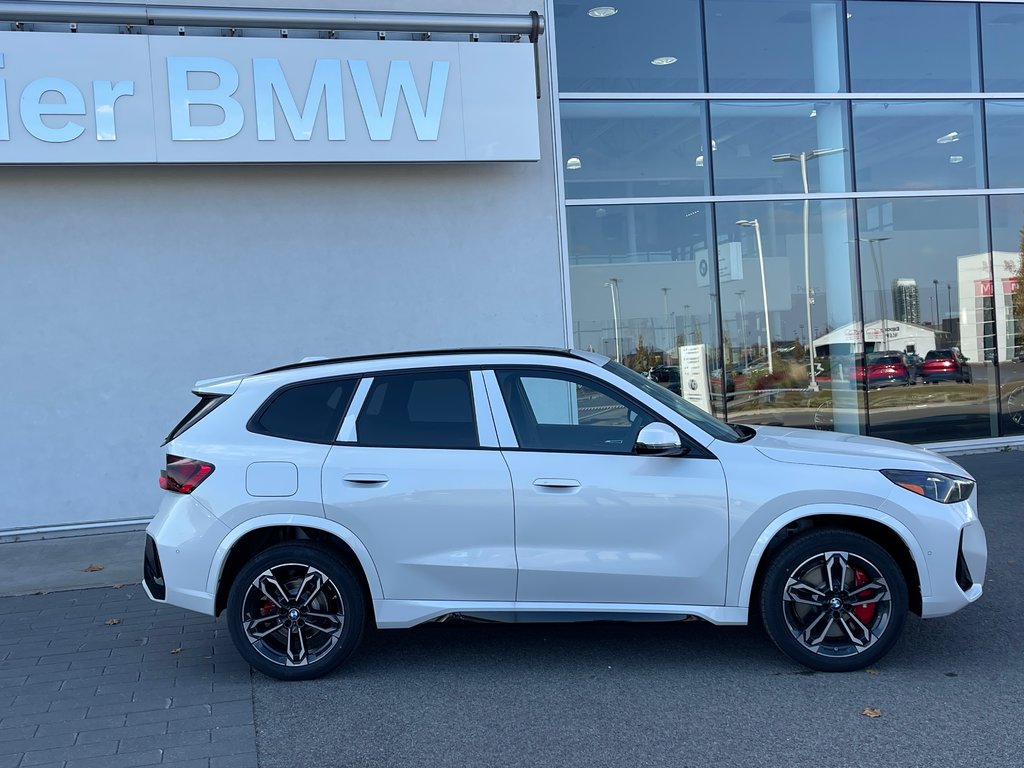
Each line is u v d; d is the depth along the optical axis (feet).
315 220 29.58
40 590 22.08
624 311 33.86
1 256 27.66
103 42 26.91
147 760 12.52
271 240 29.32
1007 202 36.88
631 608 14.97
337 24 28.43
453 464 15.08
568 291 31.78
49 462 28.09
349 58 28.43
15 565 24.66
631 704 13.99
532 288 31.22
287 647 15.26
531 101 29.68
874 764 11.67
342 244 29.81
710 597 14.89
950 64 36.60
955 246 36.68
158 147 27.37
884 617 14.66
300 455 15.26
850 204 35.78
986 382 36.73
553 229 31.40
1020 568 20.79
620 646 16.80
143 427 28.66
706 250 34.53
